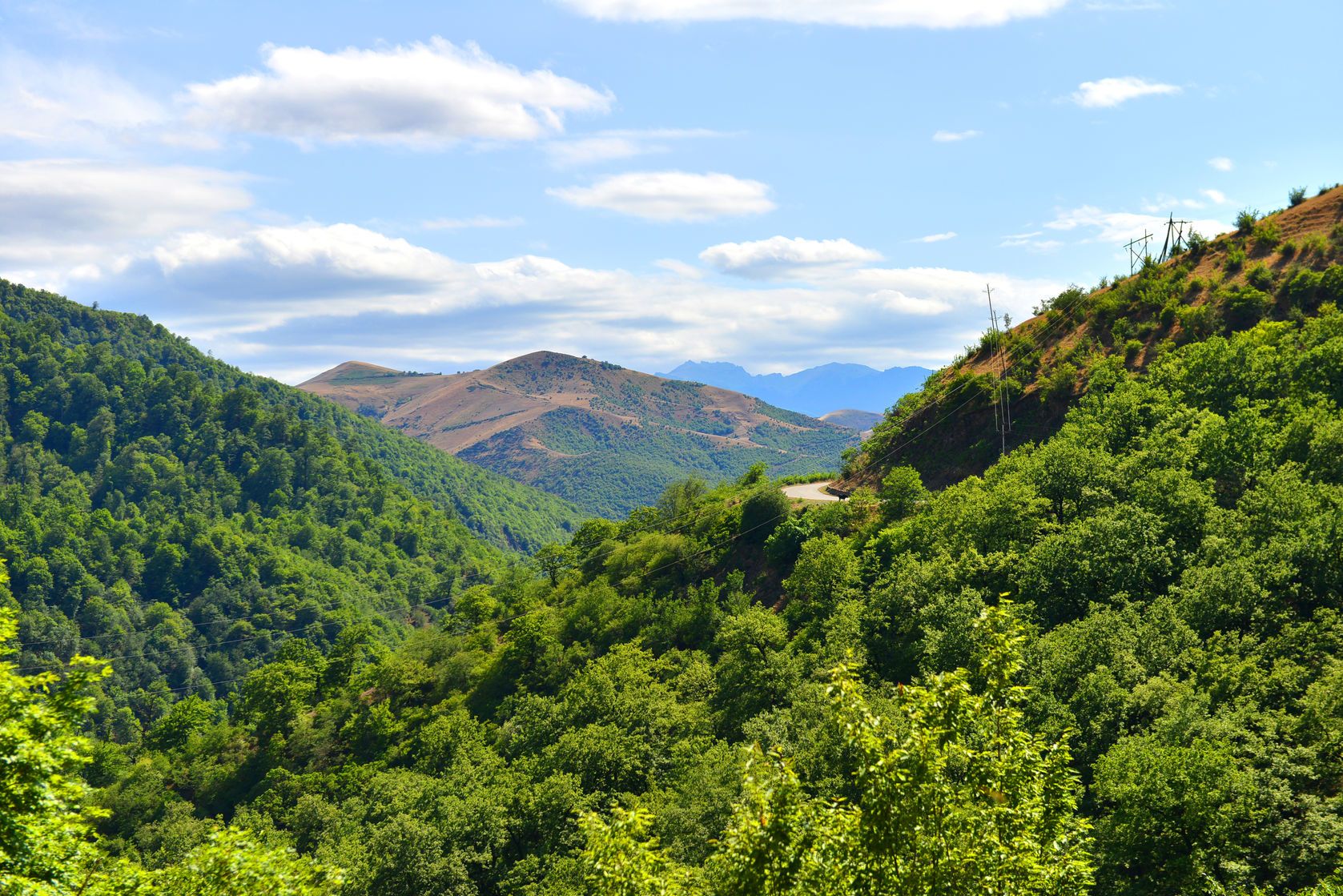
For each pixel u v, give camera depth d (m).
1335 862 28.11
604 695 66.44
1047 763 19.91
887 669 54.47
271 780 83.56
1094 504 58.53
